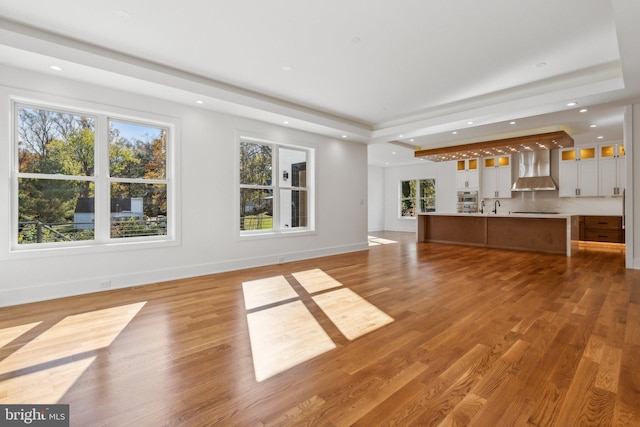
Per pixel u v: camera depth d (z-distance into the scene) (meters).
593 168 7.93
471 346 2.35
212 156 4.87
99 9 2.76
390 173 12.55
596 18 2.92
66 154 3.77
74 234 3.84
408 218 12.00
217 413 1.61
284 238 5.85
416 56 3.67
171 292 3.82
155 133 4.45
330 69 4.00
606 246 7.58
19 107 3.49
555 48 3.49
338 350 2.31
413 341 2.45
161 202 4.50
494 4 2.72
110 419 1.56
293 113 5.28
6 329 2.69
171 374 1.98
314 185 6.42
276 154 5.82
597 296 3.54
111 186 4.10
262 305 3.33
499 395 1.74
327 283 4.24
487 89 4.70
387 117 6.14
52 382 1.89
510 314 3.02
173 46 3.42
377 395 1.76
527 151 7.75
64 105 3.64
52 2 2.66
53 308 3.22
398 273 4.83
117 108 3.99
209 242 4.84
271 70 4.03
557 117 5.66
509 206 9.38
